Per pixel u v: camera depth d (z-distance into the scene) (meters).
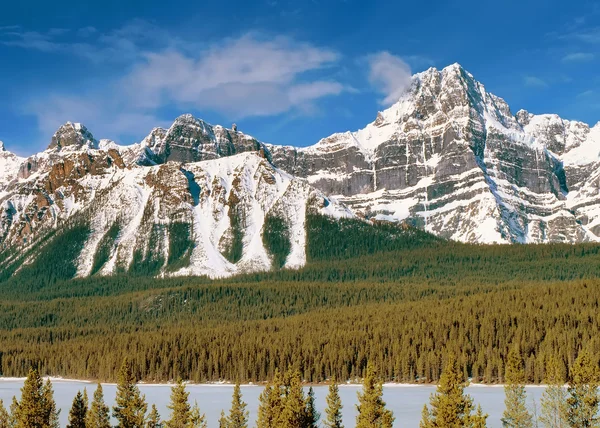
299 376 116.75
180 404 135.62
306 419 114.62
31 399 123.44
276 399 122.81
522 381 120.62
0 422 129.88
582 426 110.19
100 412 136.88
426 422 113.81
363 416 118.00
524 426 118.75
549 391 117.94
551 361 120.88
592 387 110.44
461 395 111.06
